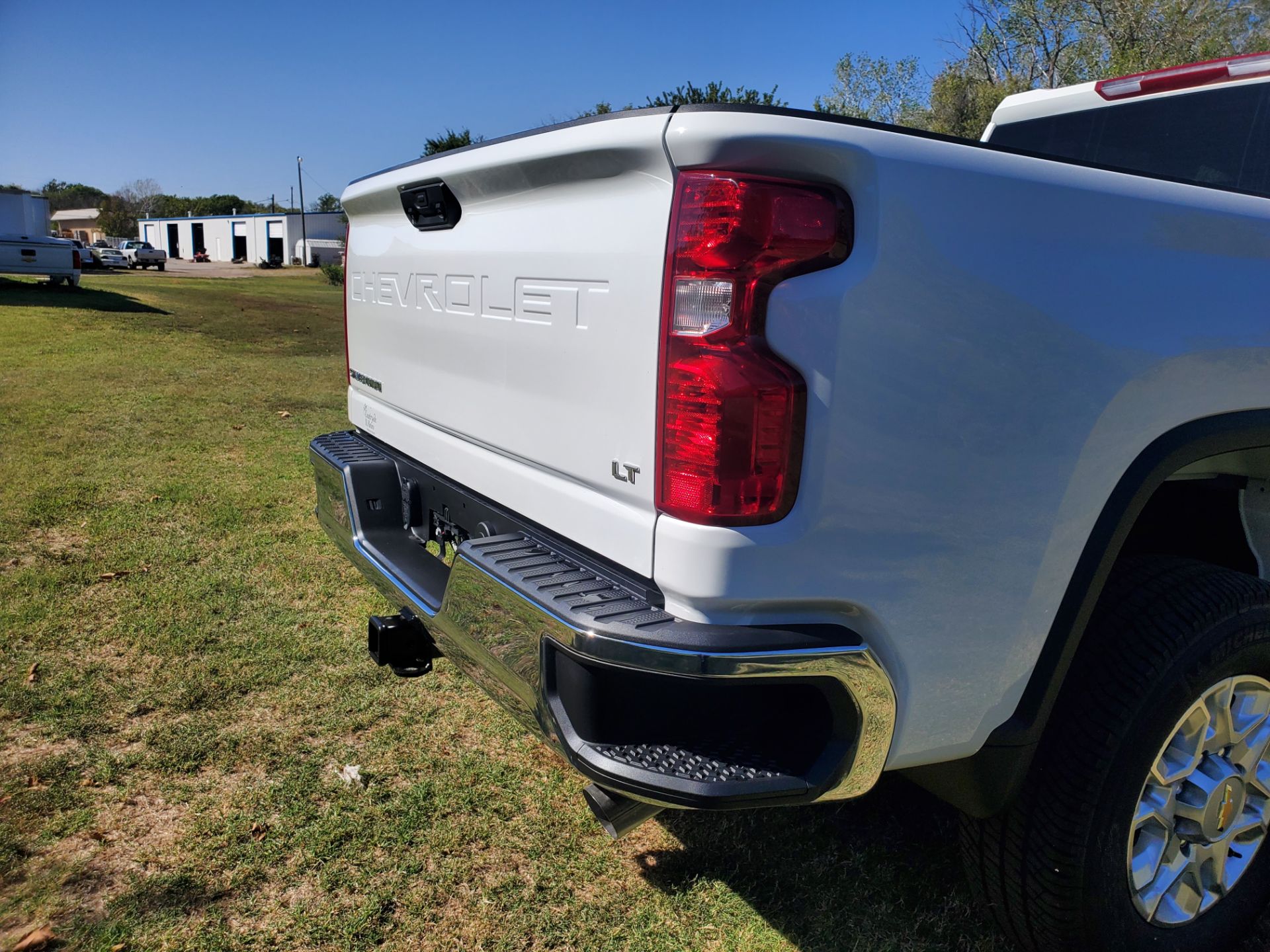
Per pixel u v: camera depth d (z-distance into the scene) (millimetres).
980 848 2023
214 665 3387
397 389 2734
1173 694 1850
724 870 2402
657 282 1530
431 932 2135
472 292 2160
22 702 3043
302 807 2574
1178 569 1993
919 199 1508
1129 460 1812
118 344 12477
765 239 1430
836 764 1582
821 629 1555
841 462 1513
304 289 33219
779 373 1458
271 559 4500
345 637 3688
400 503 2848
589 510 1782
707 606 1530
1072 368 1679
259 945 2072
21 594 3918
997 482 1649
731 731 1646
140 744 2855
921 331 1533
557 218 1801
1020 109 3537
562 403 1832
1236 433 1938
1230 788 2096
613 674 1559
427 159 2271
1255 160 2773
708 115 1436
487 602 1818
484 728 3049
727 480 1476
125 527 4844
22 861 2299
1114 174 1745
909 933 2197
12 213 24172
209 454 6547
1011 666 1776
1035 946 2018
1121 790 1851
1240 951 2234
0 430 6883
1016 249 1607
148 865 2309
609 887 2314
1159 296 1775
